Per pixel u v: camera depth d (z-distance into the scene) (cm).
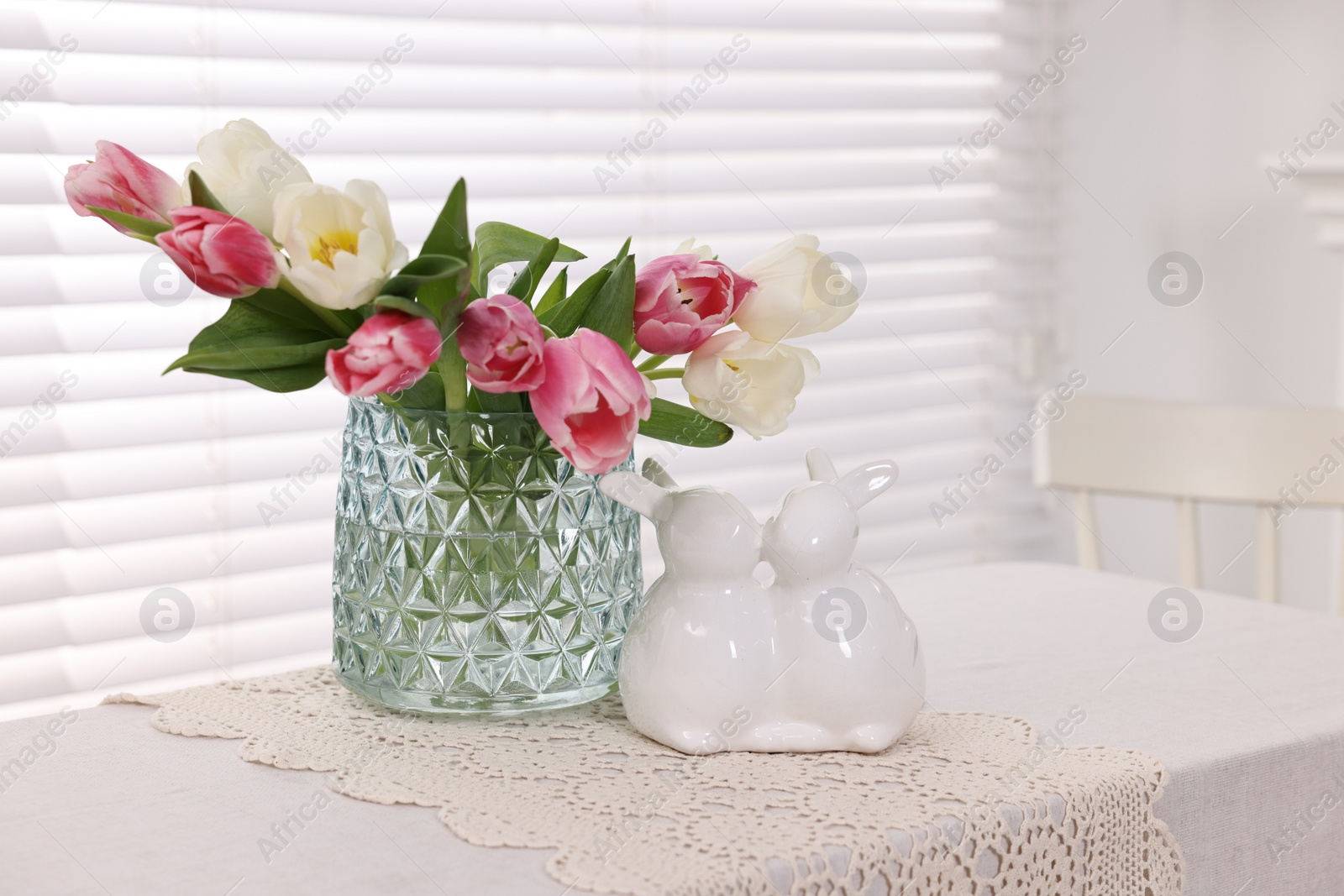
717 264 68
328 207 61
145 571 155
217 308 155
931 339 217
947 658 91
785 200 197
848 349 206
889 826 60
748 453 197
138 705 81
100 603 154
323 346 65
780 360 69
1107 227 219
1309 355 200
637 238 184
